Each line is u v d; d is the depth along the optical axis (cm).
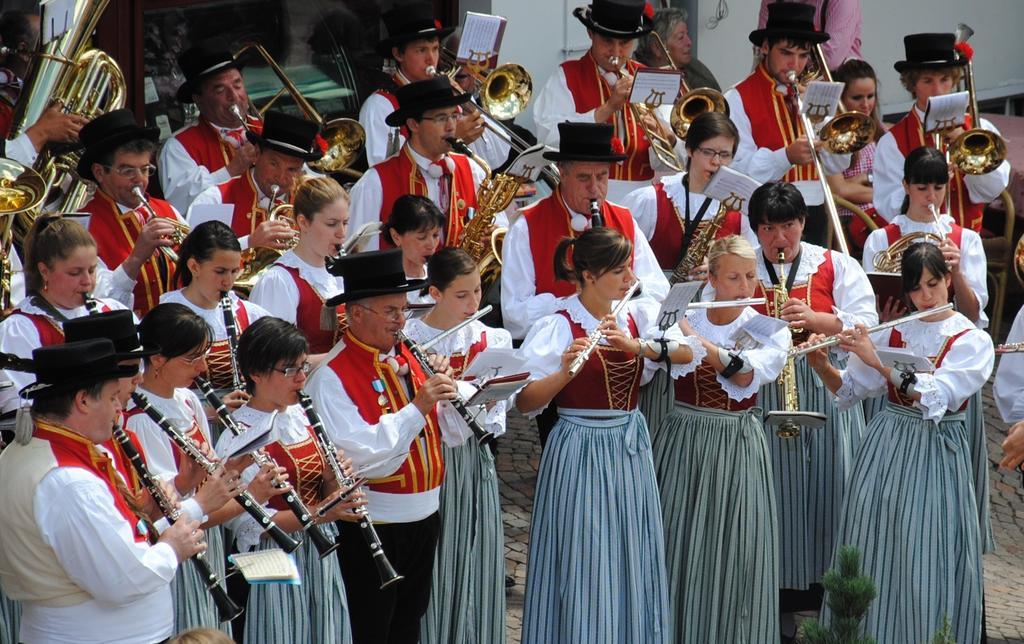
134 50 2902
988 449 3022
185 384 1605
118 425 1508
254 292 1970
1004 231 3481
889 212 2888
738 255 1988
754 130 2716
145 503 1502
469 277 1902
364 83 3388
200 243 1827
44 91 2023
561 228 2181
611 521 1923
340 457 1650
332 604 1683
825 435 2238
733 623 2041
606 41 2655
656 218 2311
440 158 2341
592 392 1938
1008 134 4275
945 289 2075
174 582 1606
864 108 3200
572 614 1922
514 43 3438
